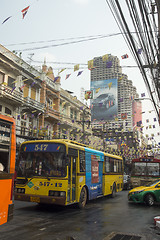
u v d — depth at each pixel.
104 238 5.83
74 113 34.38
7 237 5.67
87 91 13.84
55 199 8.83
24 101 20.44
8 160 5.31
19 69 21.45
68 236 5.91
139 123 27.14
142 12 6.40
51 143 9.69
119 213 9.48
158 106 12.37
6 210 5.04
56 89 28.73
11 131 5.52
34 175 9.41
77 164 10.30
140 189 12.12
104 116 92.62
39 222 7.38
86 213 9.27
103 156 14.07
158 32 8.12
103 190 13.57
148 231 6.63
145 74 9.16
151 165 17.75
